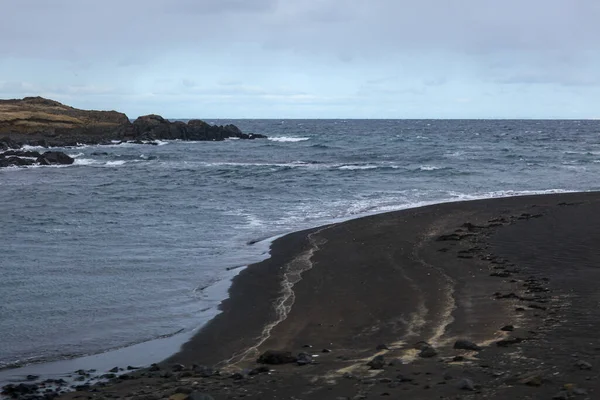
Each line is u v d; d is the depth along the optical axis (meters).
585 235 19.45
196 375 8.89
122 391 8.26
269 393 7.55
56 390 8.70
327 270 16.58
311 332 11.35
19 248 20.00
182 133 102.69
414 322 11.37
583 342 8.91
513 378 7.29
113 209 29.45
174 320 12.62
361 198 33.38
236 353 10.45
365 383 7.58
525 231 20.69
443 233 21.31
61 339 11.50
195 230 23.62
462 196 33.94
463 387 7.05
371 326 11.41
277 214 27.81
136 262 18.03
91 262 18.00
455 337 10.02
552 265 15.45
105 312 13.20
